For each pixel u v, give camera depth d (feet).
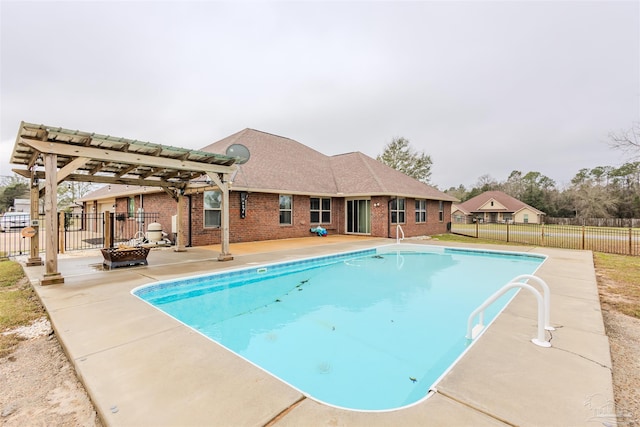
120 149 22.35
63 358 10.77
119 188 61.21
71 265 27.12
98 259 30.81
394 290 23.68
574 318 13.41
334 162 73.10
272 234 50.37
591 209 144.05
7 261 30.78
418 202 64.18
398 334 15.30
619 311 15.74
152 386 8.21
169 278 21.61
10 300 17.61
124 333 11.93
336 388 10.64
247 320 17.42
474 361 9.48
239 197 46.03
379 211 55.36
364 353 13.30
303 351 13.52
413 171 128.67
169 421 6.79
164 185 34.88
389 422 6.72
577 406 7.23
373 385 10.81
